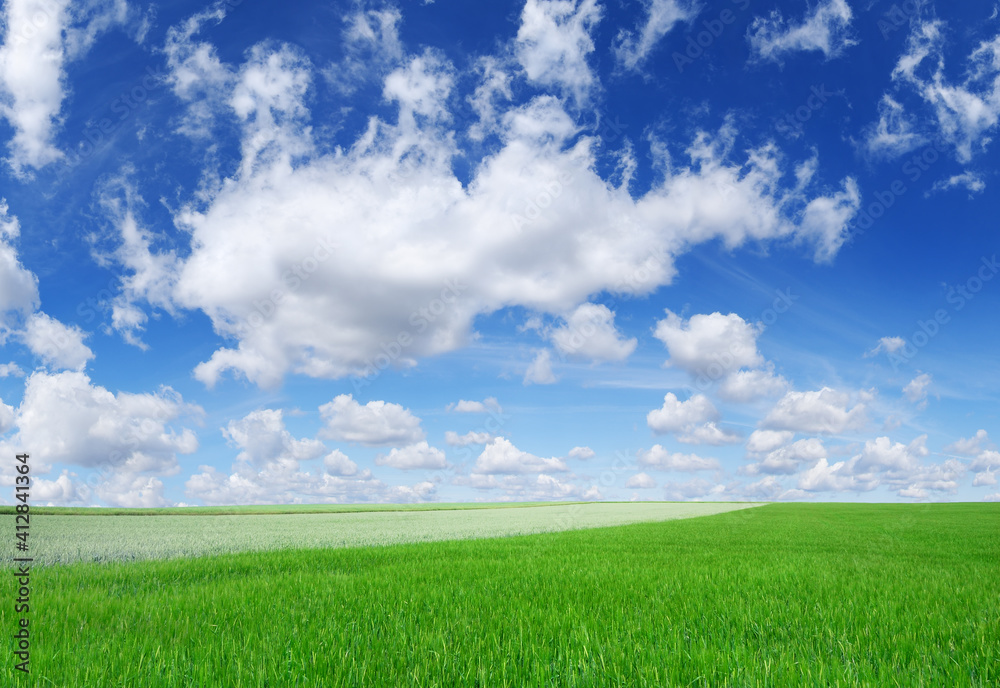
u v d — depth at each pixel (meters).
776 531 23.48
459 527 29.58
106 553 13.56
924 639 5.04
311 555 12.69
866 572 9.96
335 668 4.00
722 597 7.13
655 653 4.40
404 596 7.04
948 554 13.81
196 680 3.81
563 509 67.62
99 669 3.89
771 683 3.77
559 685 3.85
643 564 11.17
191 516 45.84
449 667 4.11
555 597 7.16
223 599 6.73
